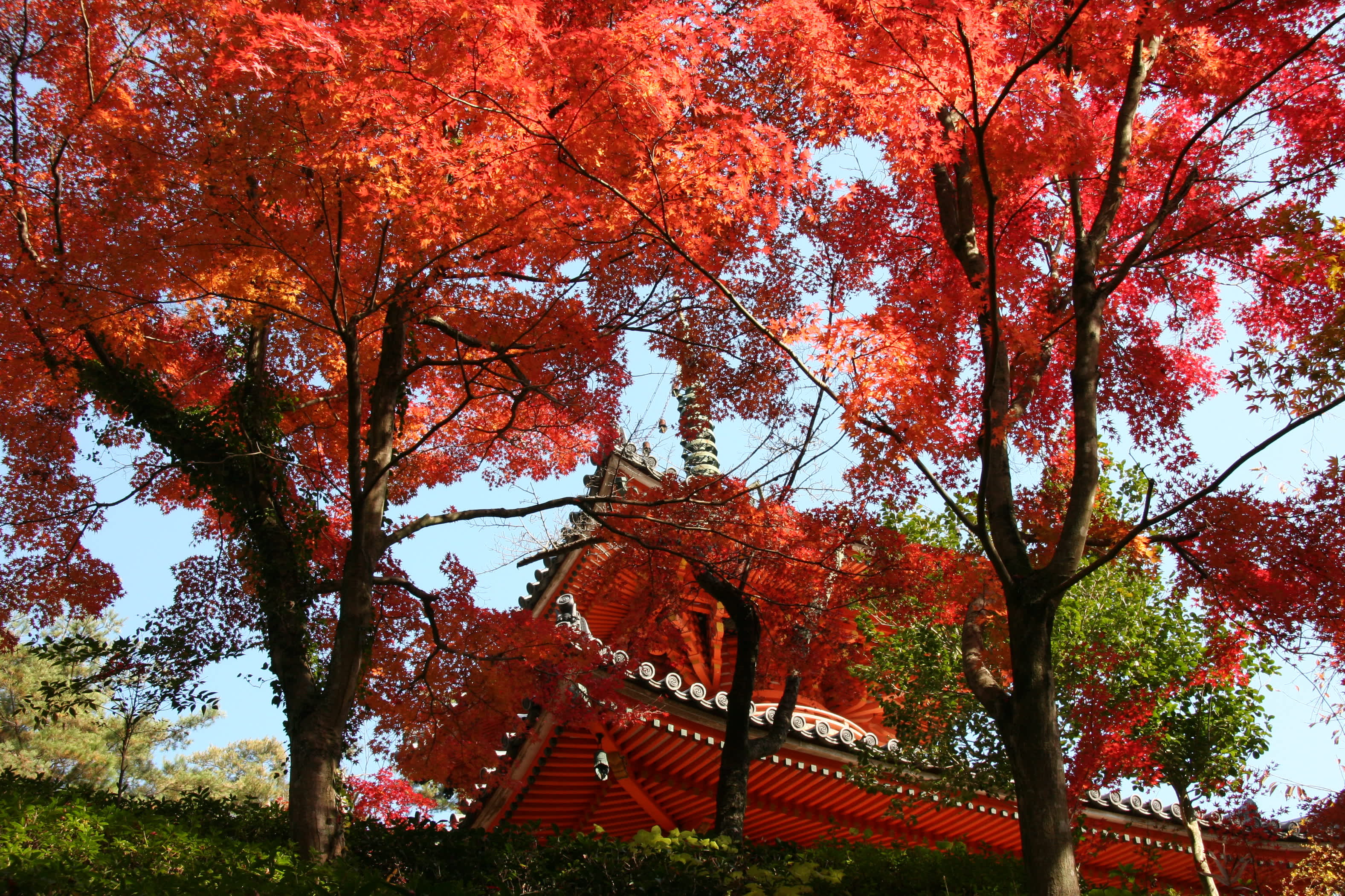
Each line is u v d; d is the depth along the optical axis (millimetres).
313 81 6594
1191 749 10609
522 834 9266
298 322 10109
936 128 7348
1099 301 7656
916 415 6965
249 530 9156
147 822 7648
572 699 9492
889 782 11430
